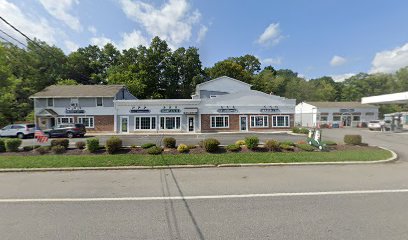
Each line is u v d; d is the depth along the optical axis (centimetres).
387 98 2886
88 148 1153
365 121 4281
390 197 572
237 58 6106
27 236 391
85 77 4891
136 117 2886
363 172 833
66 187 678
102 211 500
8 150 1173
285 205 524
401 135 2389
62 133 2373
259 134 2570
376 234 386
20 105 3453
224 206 523
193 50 5009
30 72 3962
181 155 1072
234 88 3703
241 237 381
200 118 2895
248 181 726
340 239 370
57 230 413
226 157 1030
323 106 4244
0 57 2838
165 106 2881
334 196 582
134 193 621
